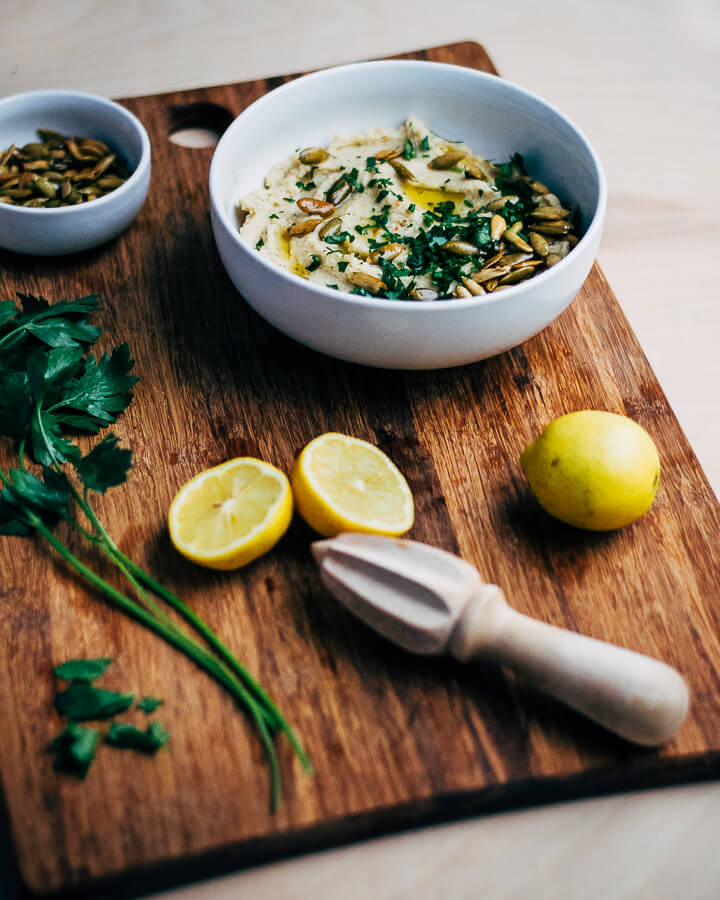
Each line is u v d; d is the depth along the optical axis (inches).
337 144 26.9
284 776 20.6
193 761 20.7
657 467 22.4
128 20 32.4
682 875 20.7
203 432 24.3
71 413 24.2
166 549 22.8
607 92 31.8
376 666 21.6
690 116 31.4
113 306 26.0
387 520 22.3
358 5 33.3
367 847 20.8
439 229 25.3
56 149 27.3
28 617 22.0
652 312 27.7
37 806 20.3
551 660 20.4
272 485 22.3
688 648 22.0
